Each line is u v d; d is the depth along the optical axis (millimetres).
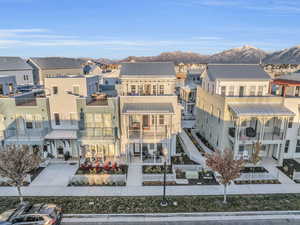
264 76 25406
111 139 21438
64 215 14266
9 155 14688
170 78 24594
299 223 13547
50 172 20234
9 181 14969
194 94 42594
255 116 20000
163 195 15805
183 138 29328
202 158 21984
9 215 13281
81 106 21750
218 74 25812
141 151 22000
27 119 22406
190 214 14391
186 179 18906
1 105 21906
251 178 18703
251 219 13922
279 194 16703
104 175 18391
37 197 16344
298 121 22203
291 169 20641
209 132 27156
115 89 35219
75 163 21938
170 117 22031
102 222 13695
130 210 14781
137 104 22359
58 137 21344
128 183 18328
